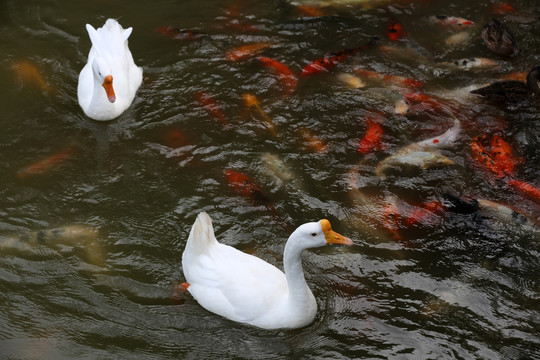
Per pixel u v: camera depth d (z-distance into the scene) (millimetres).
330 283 7398
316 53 11008
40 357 6543
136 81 10094
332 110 9906
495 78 10547
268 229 8023
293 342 6746
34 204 8242
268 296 6809
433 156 9141
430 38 11352
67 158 8945
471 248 7867
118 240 7824
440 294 7305
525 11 11953
